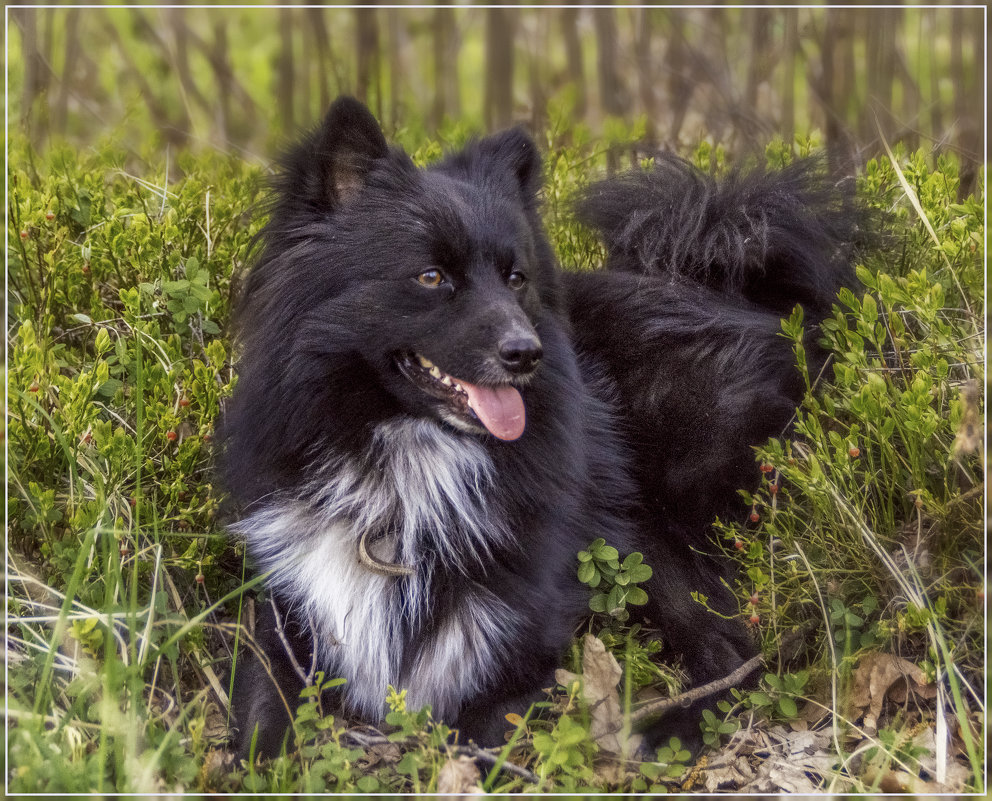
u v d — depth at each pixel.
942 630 3.13
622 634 3.57
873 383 3.16
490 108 6.46
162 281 3.93
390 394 3.10
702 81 6.91
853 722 3.18
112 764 2.78
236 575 3.65
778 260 4.07
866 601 3.32
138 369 3.21
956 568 3.31
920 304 3.19
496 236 3.12
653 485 3.76
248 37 10.34
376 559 3.05
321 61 6.16
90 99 7.65
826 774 2.93
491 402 2.96
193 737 2.77
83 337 4.15
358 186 3.17
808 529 3.46
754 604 3.27
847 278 4.11
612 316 3.94
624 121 6.61
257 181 3.32
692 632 3.50
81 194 4.28
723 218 4.04
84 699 2.92
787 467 3.27
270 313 3.12
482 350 2.91
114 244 3.98
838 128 6.02
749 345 3.76
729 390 3.70
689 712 3.25
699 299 3.93
